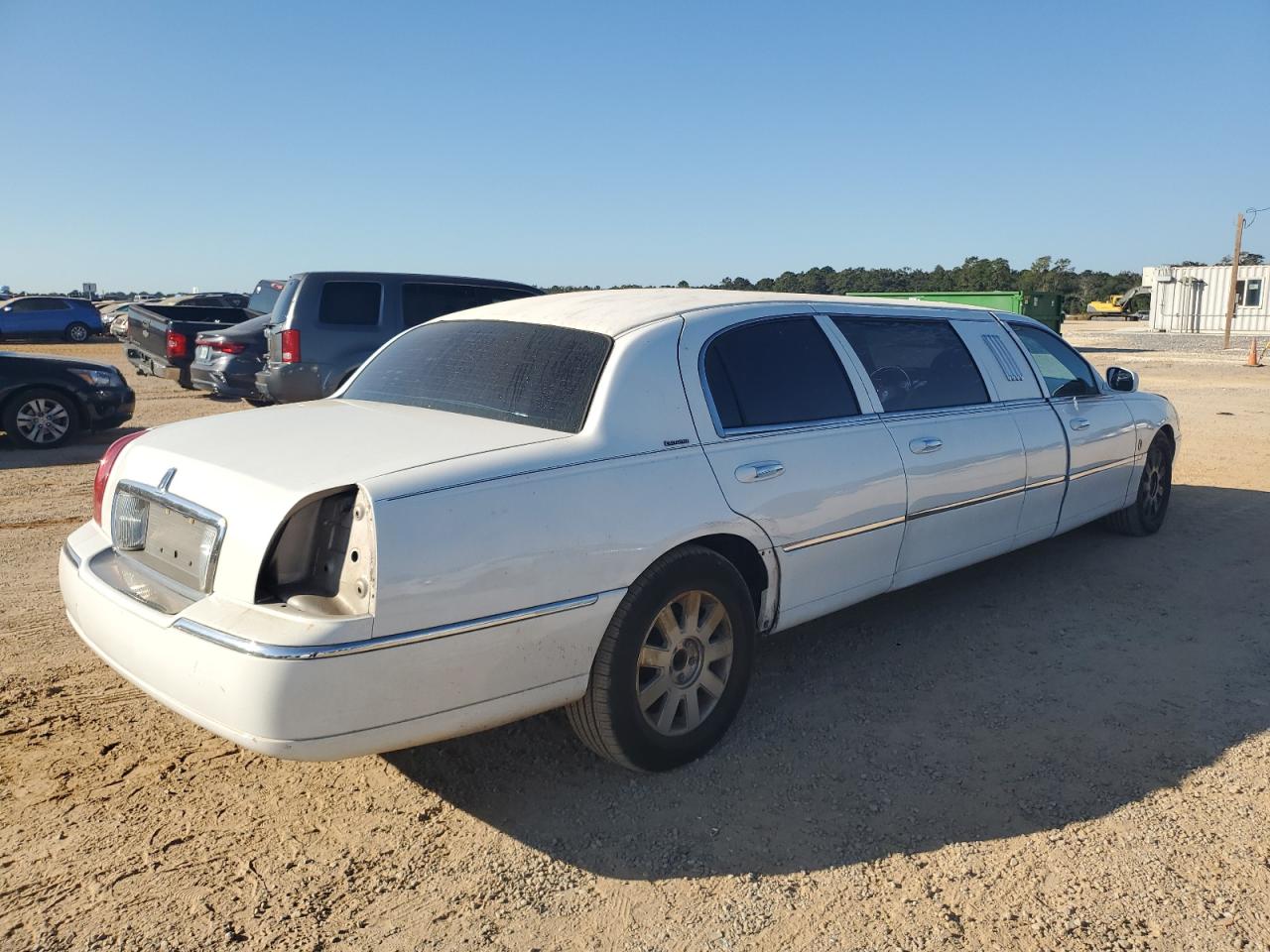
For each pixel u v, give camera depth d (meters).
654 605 3.23
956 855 2.94
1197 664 4.41
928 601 5.31
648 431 3.38
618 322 3.70
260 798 3.25
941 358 4.87
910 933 2.59
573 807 3.22
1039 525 5.30
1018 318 5.65
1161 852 2.94
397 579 2.68
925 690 4.14
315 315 9.77
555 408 3.41
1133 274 81.62
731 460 3.56
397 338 4.56
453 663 2.80
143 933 2.56
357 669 2.64
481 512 2.86
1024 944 2.54
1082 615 5.07
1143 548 6.36
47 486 8.45
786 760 3.54
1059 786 3.34
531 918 2.65
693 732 3.46
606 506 3.12
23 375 10.53
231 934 2.57
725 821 3.14
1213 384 19.08
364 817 3.15
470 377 3.79
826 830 3.09
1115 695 4.08
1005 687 4.16
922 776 3.41
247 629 2.65
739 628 3.55
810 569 3.88
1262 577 5.73
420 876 2.84
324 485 2.77
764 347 3.96
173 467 3.16
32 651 4.43
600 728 3.21
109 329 36.06
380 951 2.52
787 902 2.72
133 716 3.80
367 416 3.62
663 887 2.80
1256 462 9.77
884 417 4.30
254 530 2.76
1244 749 3.59
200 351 13.08
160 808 3.17
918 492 4.33
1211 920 2.62
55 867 2.84
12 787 3.26
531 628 2.93
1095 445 5.68
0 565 5.84
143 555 3.23
